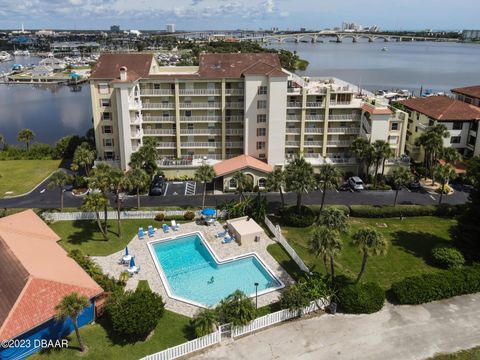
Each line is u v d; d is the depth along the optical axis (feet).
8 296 128.26
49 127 466.29
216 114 276.41
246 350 129.80
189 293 160.97
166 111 275.18
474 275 159.74
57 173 214.90
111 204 234.58
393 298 155.74
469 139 286.87
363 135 272.92
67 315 118.42
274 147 265.75
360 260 182.60
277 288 161.17
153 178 260.83
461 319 145.07
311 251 148.66
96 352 126.52
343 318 144.97
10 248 149.89
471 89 331.98
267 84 257.14
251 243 195.72
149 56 281.33
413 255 187.21
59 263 149.59
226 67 274.98
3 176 281.95
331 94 272.51
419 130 294.87
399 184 225.15
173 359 125.80
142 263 177.27
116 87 249.75
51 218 209.97
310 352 129.29
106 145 282.77
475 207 184.85
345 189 258.57
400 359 126.93
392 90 591.37
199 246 197.06
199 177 222.69
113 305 135.64
